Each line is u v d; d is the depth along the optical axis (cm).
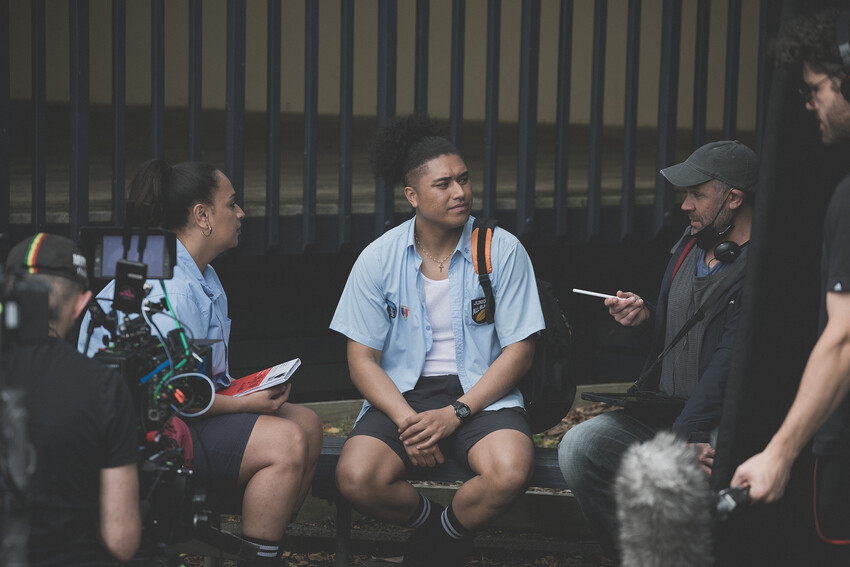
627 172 1207
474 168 1486
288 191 1226
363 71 1543
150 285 570
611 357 1264
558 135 1172
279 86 1041
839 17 440
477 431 674
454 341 710
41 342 432
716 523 499
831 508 458
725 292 655
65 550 428
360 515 843
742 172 657
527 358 701
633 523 402
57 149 1337
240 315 1119
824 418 424
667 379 687
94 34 1363
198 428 643
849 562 464
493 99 1133
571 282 1268
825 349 421
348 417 1076
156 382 520
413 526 683
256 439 637
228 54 1029
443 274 715
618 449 660
